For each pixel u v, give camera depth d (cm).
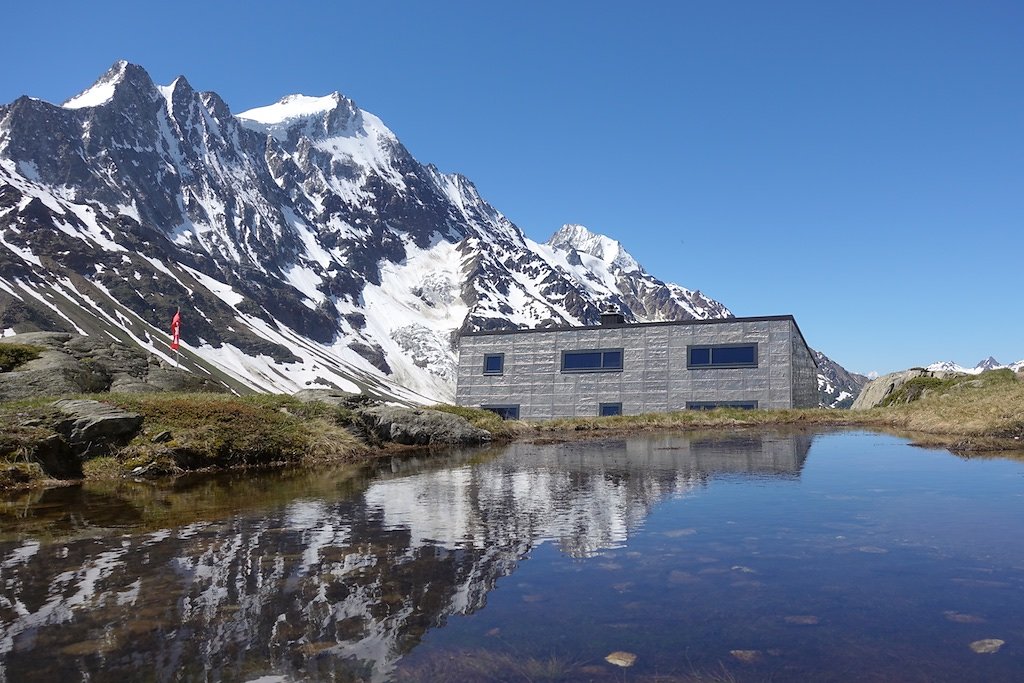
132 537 618
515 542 588
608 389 4894
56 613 395
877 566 490
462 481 1073
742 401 4509
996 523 642
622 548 562
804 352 5081
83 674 305
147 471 1205
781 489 906
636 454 1595
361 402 2172
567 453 1675
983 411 1886
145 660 322
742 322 4578
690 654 328
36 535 633
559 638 351
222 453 1379
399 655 327
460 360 5381
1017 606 394
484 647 338
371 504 821
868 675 300
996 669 304
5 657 327
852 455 1401
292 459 1498
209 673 306
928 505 750
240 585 454
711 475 1098
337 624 374
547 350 5125
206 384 2622
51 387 1761
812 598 416
